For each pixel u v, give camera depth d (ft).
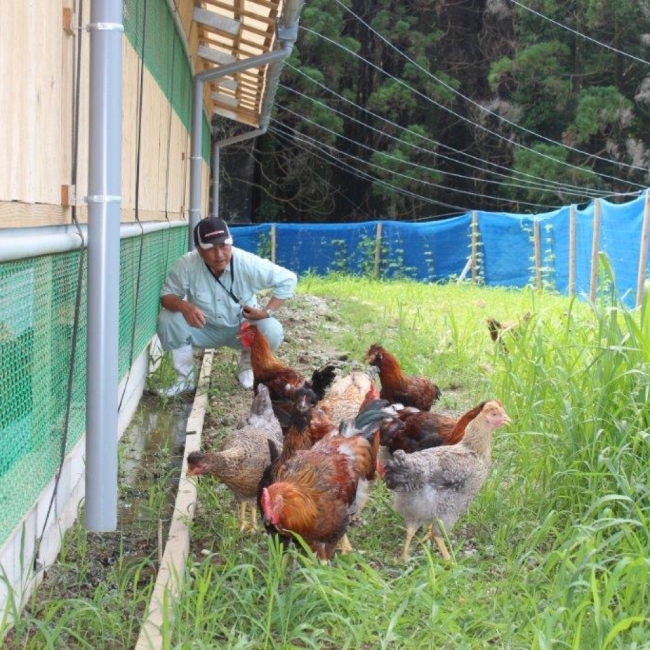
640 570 7.40
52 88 8.20
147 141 14.52
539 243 37.76
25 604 7.88
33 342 7.81
